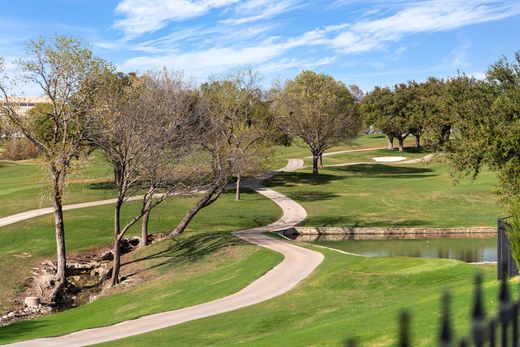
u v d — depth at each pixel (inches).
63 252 1499.8
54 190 1517.0
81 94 1563.7
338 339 576.7
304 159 4483.3
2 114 1493.6
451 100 1469.0
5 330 1111.6
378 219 2235.5
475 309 148.1
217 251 1553.9
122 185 1456.7
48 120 1817.2
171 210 2330.2
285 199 2672.2
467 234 2063.2
